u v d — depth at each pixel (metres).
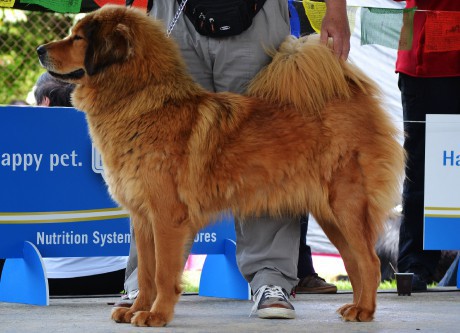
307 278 6.42
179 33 5.01
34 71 13.04
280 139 4.61
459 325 4.47
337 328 4.32
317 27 7.06
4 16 12.92
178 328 4.29
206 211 4.60
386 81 8.55
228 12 4.89
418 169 6.83
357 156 4.64
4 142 5.56
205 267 6.16
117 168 4.46
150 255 4.62
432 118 6.46
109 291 6.32
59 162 5.70
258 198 4.66
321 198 4.67
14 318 4.75
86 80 4.54
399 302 5.75
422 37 6.92
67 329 4.26
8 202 5.57
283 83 4.70
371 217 4.67
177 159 4.38
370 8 7.00
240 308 5.34
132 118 4.40
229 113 4.62
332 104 4.70
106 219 5.82
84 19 4.62
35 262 5.47
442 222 6.51
